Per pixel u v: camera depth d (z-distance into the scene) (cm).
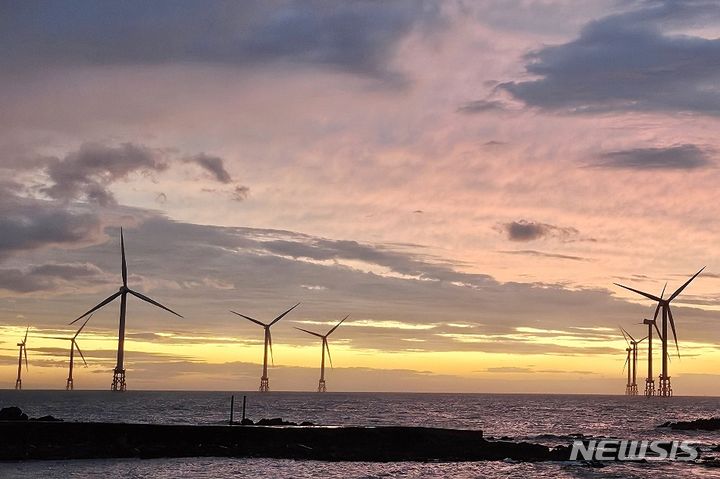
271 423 9719
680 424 15000
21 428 7212
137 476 6169
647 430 14312
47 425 7281
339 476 6438
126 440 7331
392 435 7800
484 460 7744
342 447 7625
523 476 6862
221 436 7500
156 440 7400
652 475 7194
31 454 6931
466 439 8069
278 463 7006
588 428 14638
